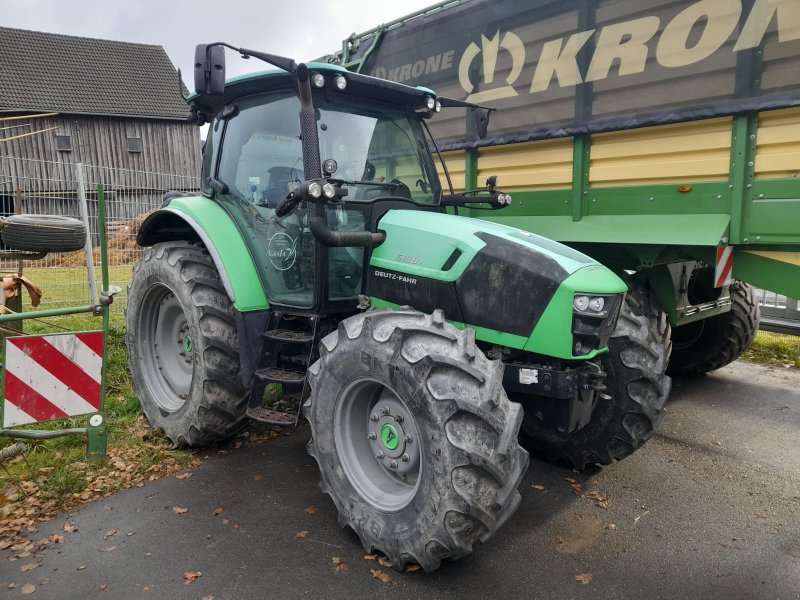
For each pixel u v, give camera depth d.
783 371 5.72
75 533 2.89
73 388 3.14
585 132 3.82
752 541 2.89
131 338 4.22
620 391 3.34
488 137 4.41
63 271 8.87
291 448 3.89
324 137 3.33
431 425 2.36
